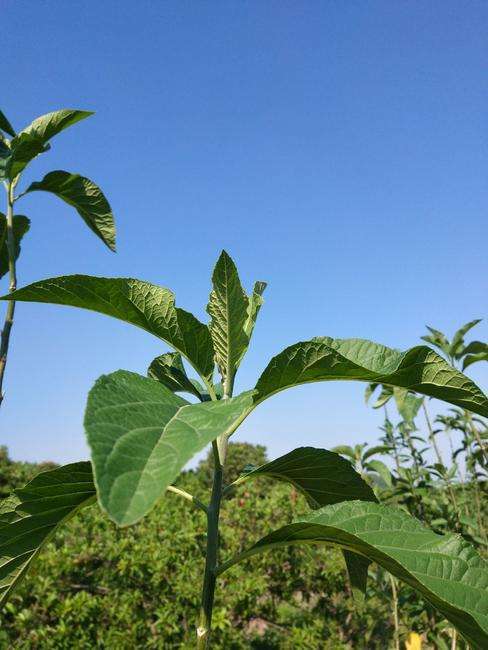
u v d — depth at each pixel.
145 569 4.90
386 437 4.68
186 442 0.99
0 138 3.20
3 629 4.39
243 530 5.98
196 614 4.81
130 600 4.72
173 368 1.90
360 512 1.49
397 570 1.39
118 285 1.52
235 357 1.68
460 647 3.73
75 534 5.41
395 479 4.27
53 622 4.60
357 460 4.14
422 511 4.08
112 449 0.93
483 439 4.36
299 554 5.61
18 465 11.12
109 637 4.50
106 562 5.03
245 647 4.84
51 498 1.61
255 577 5.27
